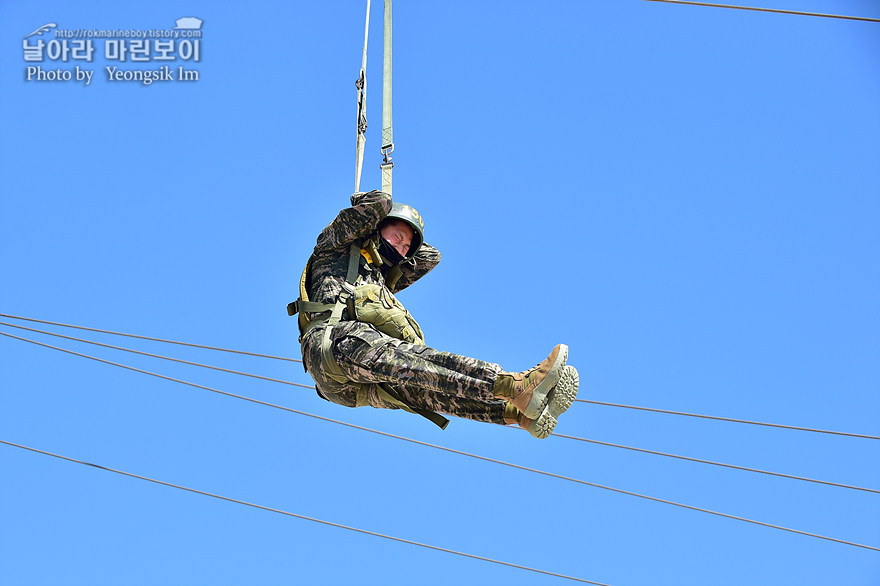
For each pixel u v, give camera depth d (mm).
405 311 13031
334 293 12836
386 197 12641
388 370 12023
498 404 12156
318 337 12531
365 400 12844
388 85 13656
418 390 12461
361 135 13875
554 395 11742
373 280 13195
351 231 12750
